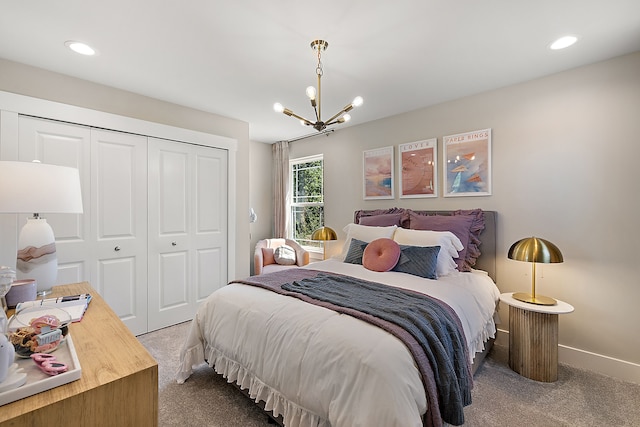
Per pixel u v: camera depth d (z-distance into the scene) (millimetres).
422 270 2381
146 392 900
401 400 1141
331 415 1232
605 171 2189
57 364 856
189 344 2051
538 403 1832
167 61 2211
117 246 2709
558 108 2387
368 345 1277
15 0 1541
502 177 2676
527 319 2129
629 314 2109
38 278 1574
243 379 1689
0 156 2127
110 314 1339
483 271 2678
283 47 2020
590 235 2252
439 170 3090
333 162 4082
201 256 3324
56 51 2070
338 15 1683
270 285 2061
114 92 2670
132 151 2793
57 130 2391
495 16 1687
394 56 2139
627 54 2104
